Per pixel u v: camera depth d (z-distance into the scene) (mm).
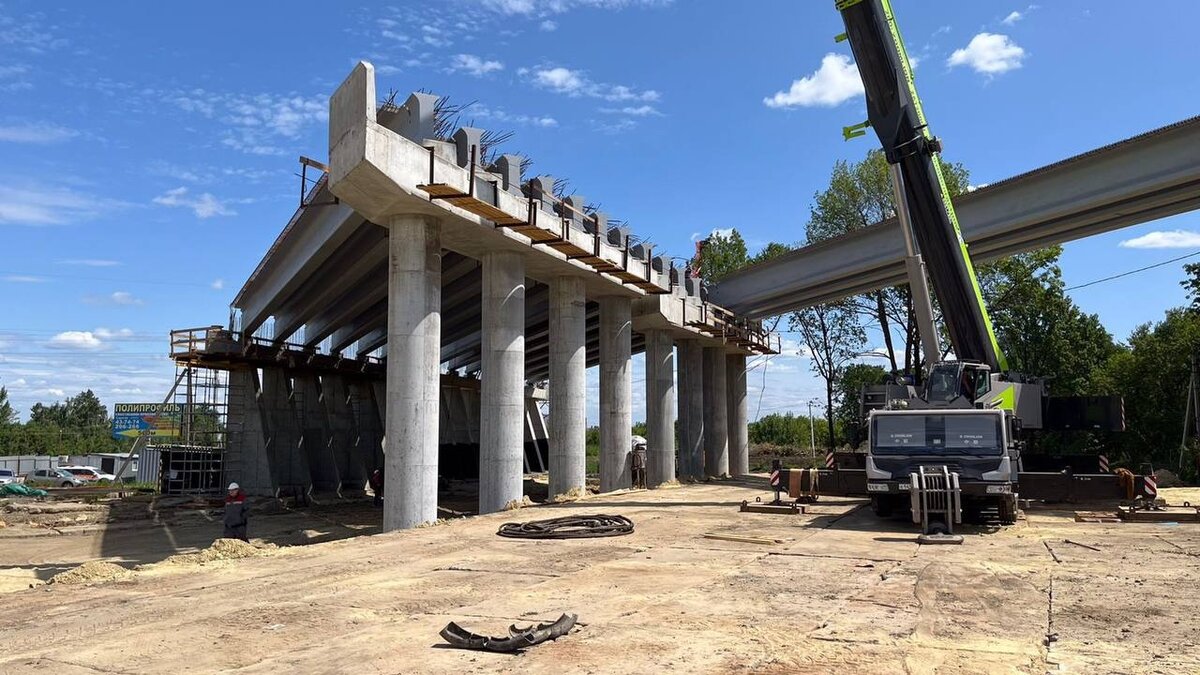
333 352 48312
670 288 34781
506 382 25094
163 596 10781
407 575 11953
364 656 7227
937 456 16750
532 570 12117
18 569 19156
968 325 22219
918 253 20312
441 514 33375
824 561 12641
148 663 7176
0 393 94188
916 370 50000
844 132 20859
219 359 40656
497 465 24750
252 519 32625
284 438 43969
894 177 20281
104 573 12680
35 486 50438
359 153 18859
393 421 21266
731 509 21797
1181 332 41219
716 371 44906
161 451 41062
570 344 28906
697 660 6898
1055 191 28391
